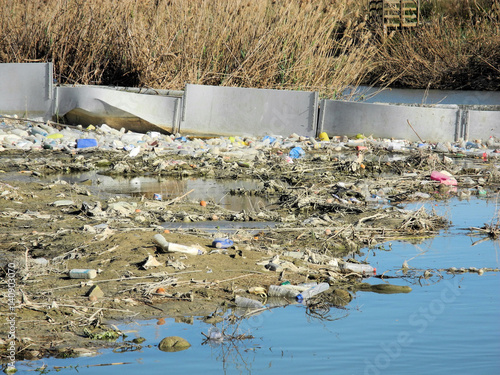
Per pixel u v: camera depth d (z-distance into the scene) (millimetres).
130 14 36469
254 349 9062
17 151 26438
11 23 37094
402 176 22516
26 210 17047
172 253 12953
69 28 36531
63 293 11164
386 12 61656
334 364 8500
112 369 8492
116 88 34062
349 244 14719
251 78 34312
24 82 32438
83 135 29031
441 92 54812
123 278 11727
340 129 30422
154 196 18797
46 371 8445
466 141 29328
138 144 27578
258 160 25078
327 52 36719
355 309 10766
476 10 60844
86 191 19359
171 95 33344
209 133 30781
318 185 20750
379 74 58656
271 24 35594
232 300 11141
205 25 35188
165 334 9688
